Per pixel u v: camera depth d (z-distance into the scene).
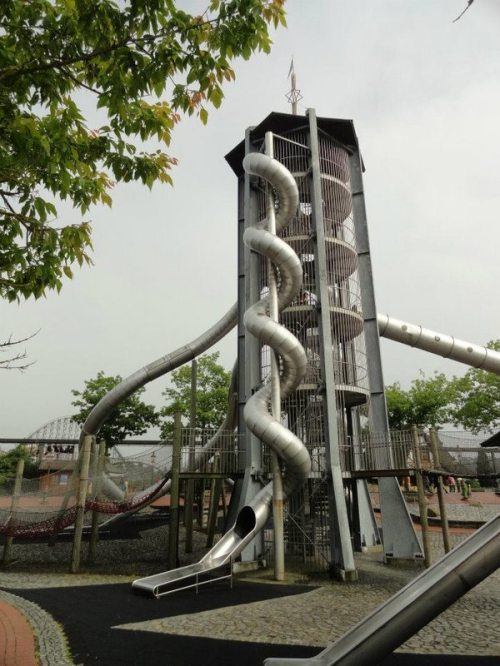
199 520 29.84
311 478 19.05
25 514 20.55
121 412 42.00
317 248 20.73
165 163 7.18
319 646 8.96
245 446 21.33
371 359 22.48
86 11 5.26
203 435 23.34
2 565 19.52
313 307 20.53
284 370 18.00
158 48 5.58
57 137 6.02
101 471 21.56
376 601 12.80
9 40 5.46
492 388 45.53
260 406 17.42
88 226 7.08
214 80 5.95
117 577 17.14
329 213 23.84
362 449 22.19
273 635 9.71
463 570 4.34
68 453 39.38
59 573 18.02
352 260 23.59
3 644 9.02
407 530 19.50
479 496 37.72
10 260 6.46
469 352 28.86
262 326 17.52
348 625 10.39
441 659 8.29
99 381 42.88
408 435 20.14
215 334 30.84
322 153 24.03
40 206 6.22
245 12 5.61
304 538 19.16
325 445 18.83
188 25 5.53
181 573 14.58
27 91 5.69
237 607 12.21
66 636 9.77
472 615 11.10
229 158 26.17
